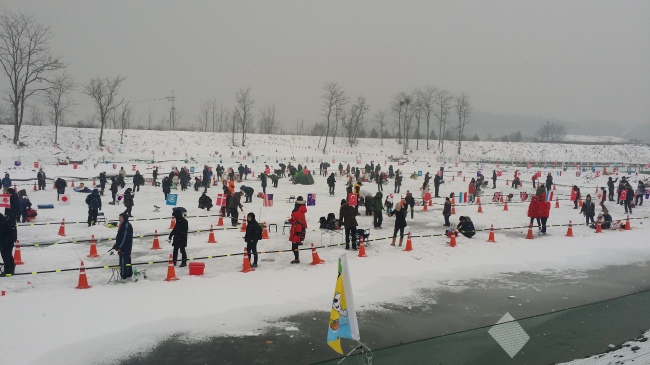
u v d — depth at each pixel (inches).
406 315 450.0
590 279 585.3
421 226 927.7
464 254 692.1
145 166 2137.1
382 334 403.9
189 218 975.0
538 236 837.2
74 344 371.6
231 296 489.4
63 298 472.1
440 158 3132.4
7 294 481.4
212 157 2642.7
